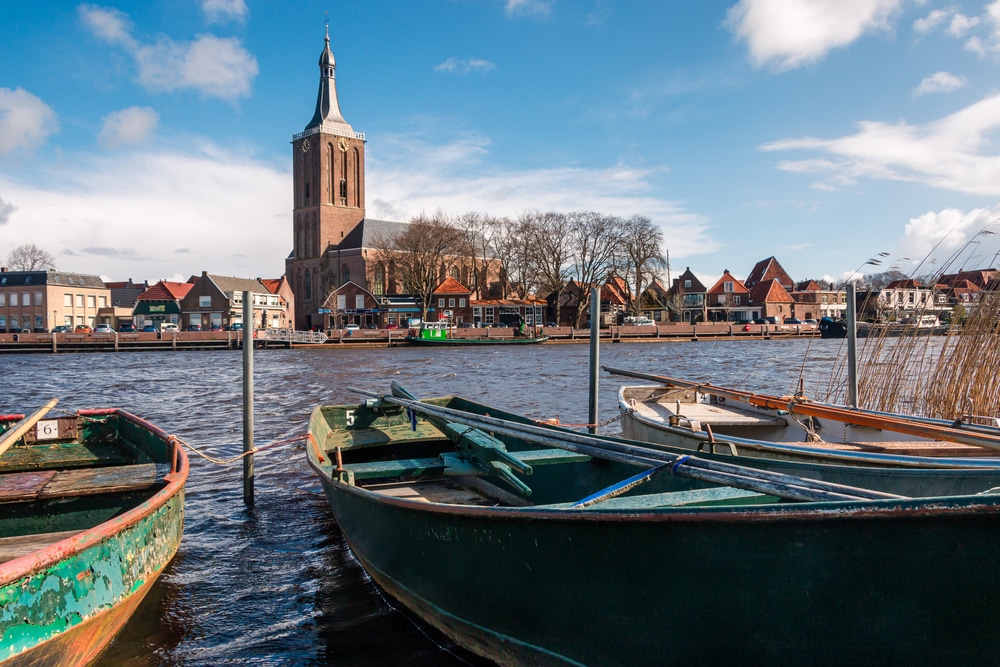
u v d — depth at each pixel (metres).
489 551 4.11
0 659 3.43
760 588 3.09
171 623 5.41
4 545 4.81
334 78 90.44
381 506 5.00
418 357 42.69
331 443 8.30
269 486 9.40
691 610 3.29
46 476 6.07
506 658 4.30
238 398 20.83
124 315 77.50
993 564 2.69
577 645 3.78
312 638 5.15
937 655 2.85
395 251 76.44
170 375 30.84
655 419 9.42
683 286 81.81
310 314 88.75
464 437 7.16
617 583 3.50
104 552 4.18
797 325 67.88
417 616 5.19
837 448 6.59
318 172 87.12
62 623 3.79
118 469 6.32
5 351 51.69
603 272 67.06
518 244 70.19
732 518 3.01
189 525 7.78
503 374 29.41
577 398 20.27
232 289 71.88
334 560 6.74
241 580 6.27
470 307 72.25
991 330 10.07
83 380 28.62
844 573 2.91
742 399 9.61
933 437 6.70
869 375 11.45
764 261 92.50
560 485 6.33
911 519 2.73
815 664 3.06
